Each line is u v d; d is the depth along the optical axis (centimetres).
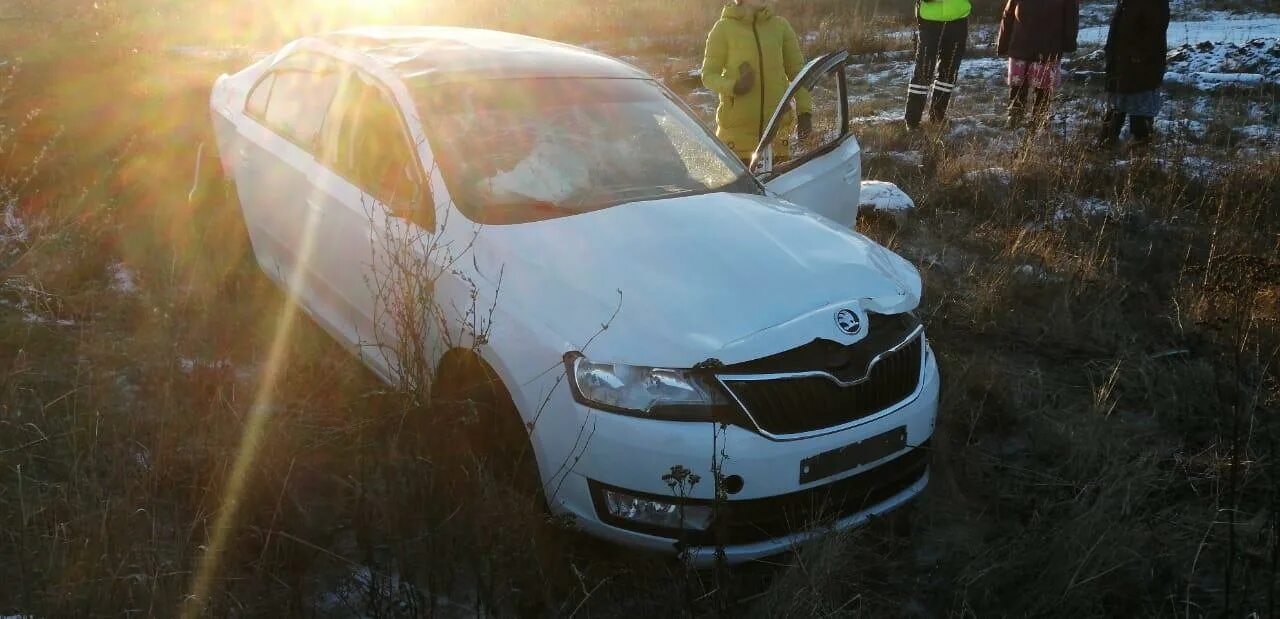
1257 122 1012
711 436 306
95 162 670
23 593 279
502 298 342
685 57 1573
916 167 844
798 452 313
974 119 1065
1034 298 581
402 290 355
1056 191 762
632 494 314
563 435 320
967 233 691
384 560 327
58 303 490
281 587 310
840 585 319
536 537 326
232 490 337
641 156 426
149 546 310
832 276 354
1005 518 374
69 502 322
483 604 308
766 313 326
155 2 1373
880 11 2025
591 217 378
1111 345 521
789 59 653
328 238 437
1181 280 585
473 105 420
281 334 483
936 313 547
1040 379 471
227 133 546
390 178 411
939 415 419
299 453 361
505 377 335
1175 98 1138
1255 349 491
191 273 538
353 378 419
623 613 312
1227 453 408
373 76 440
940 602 325
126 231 594
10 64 816
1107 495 350
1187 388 466
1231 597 322
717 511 294
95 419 366
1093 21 1881
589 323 323
